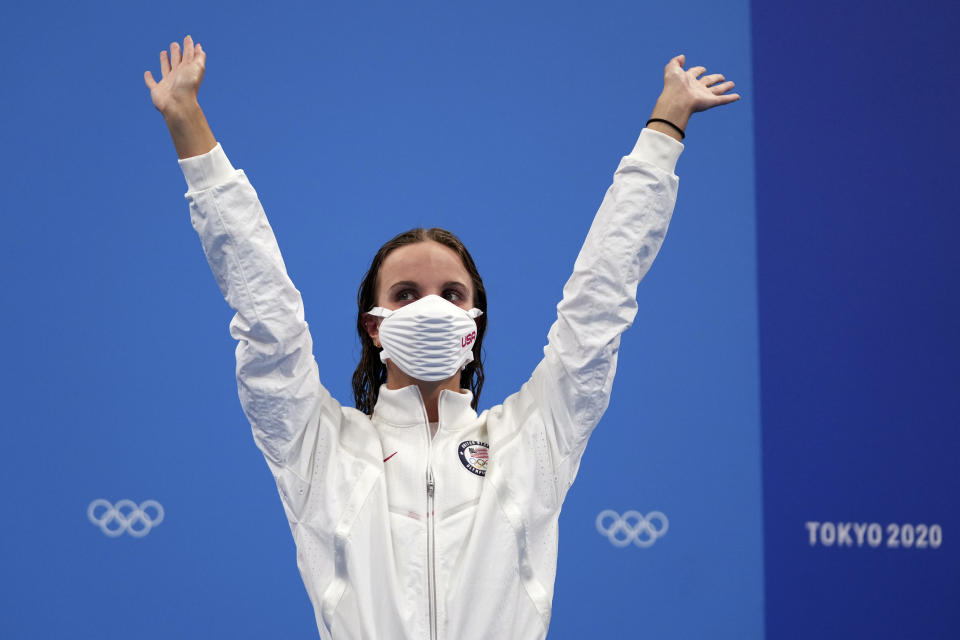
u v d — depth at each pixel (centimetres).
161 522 1099
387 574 610
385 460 652
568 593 1116
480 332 744
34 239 1134
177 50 620
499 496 633
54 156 1152
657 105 638
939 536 1169
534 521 644
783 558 1147
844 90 1234
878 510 1165
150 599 1086
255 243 598
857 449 1173
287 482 635
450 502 634
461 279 678
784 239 1203
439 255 676
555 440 648
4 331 1114
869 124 1230
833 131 1226
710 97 632
